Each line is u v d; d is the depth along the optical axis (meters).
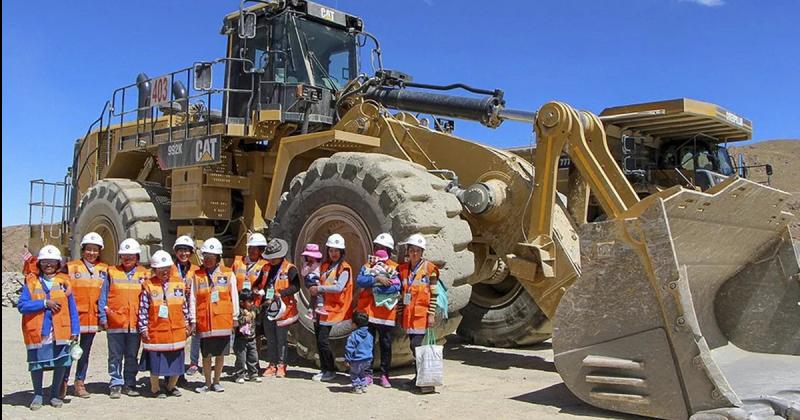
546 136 7.72
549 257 7.71
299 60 10.69
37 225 15.80
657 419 5.86
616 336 6.02
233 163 10.92
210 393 7.09
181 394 7.03
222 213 10.71
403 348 7.77
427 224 7.59
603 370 6.07
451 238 7.73
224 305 7.25
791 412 5.42
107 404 6.61
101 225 12.14
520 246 7.96
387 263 7.30
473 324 10.72
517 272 7.88
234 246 11.05
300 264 8.66
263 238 8.28
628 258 5.98
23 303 6.33
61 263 6.58
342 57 11.29
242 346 7.67
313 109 10.30
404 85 9.79
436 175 8.65
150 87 11.78
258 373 7.91
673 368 5.71
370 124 9.50
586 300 6.19
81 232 12.61
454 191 8.30
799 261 7.83
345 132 9.14
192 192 10.66
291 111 10.39
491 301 10.66
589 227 6.20
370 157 8.22
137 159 13.02
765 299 7.97
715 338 8.00
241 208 11.12
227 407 6.47
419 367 7.01
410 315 7.27
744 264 8.05
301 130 10.34
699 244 6.96
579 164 7.52
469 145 8.67
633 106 12.18
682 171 12.98
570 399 6.69
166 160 11.19
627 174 12.27
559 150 7.67
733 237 7.34
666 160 13.17
